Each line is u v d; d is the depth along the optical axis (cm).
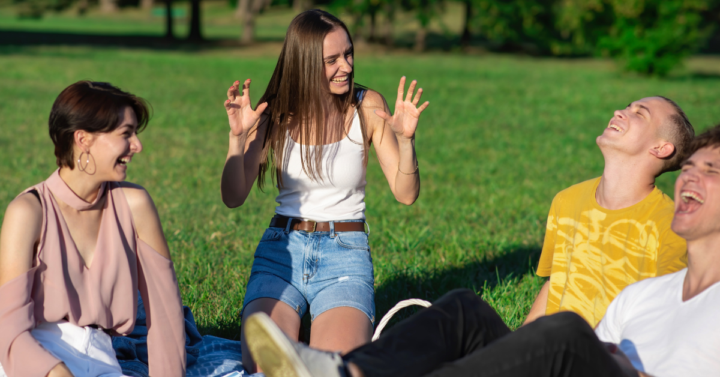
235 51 3272
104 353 246
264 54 3122
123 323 254
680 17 2327
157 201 697
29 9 5803
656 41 2320
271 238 325
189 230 589
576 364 197
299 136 323
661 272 246
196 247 539
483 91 1862
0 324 225
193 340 331
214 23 5912
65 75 1853
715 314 203
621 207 267
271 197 736
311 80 312
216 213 655
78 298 241
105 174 236
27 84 1620
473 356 196
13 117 1180
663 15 2345
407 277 470
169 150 977
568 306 277
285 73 319
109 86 234
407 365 202
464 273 491
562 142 1130
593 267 272
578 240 277
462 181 844
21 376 223
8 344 223
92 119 225
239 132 304
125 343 296
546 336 196
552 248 299
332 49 311
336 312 292
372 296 307
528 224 643
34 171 806
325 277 311
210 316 399
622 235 264
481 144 1105
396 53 3434
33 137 1023
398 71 2381
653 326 220
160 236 259
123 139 233
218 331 384
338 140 323
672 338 211
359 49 3544
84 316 242
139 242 254
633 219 262
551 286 286
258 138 331
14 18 5659
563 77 2338
